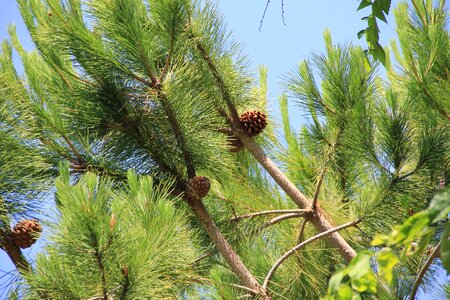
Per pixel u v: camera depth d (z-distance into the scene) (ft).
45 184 13.19
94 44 13.09
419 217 7.18
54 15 13.25
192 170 13.43
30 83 13.56
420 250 7.55
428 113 14.62
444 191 7.13
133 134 13.51
